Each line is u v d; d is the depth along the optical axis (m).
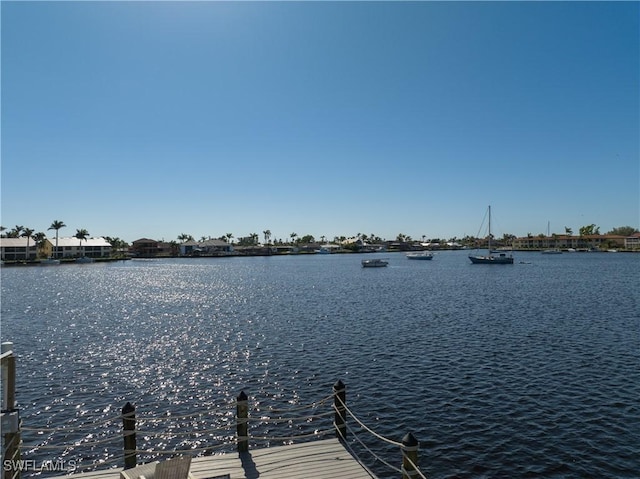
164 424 18.73
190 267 160.12
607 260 172.75
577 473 14.13
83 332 39.03
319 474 10.18
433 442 16.44
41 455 16.05
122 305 57.97
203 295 68.94
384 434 17.25
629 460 14.82
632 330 35.59
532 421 17.94
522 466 14.62
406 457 8.63
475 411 19.08
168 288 81.50
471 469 14.51
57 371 26.45
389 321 41.81
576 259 182.38
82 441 17.20
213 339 35.22
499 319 41.88
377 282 88.44
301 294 67.81
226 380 24.42
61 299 65.25
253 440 17.17
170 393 22.52
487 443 16.23
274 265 166.25
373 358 27.98
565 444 15.99
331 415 19.39
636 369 24.52
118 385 23.80
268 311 50.22
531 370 24.64
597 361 26.22
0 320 46.09
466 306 51.34
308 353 29.78
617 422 17.66
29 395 22.28
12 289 81.50
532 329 36.53
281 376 24.89
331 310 49.97
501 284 80.00
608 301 53.91
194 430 18.11
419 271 123.44
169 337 36.34
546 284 78.44
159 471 8.48
